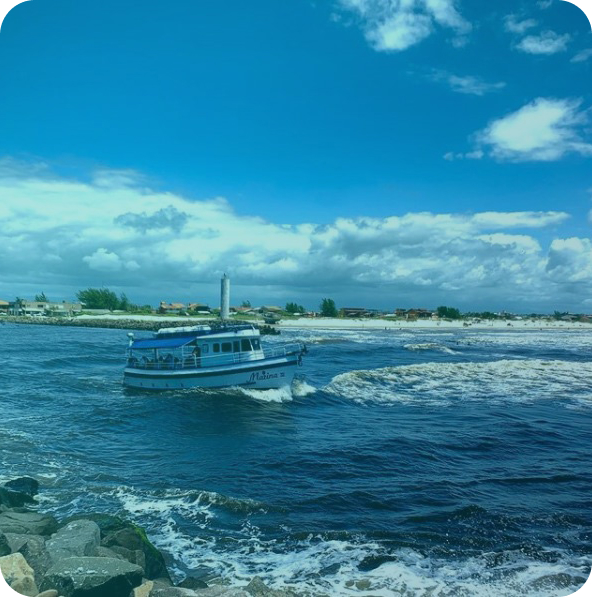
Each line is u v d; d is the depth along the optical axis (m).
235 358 27.53
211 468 15.66
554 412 24.47
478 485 14.38
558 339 84.00
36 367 38.12
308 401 26.86
